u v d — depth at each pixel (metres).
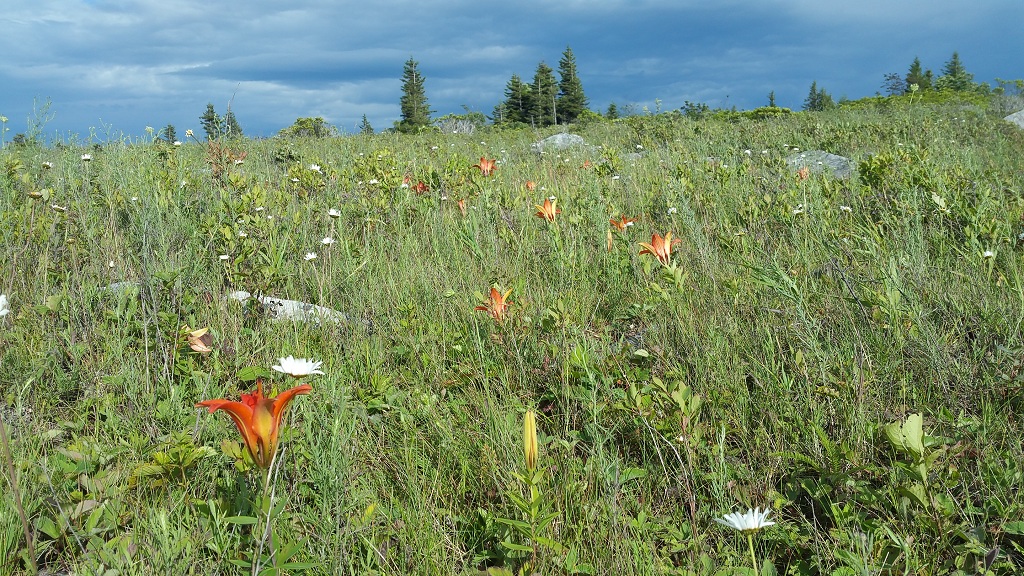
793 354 3.30
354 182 7.99
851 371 3.10
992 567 2.00
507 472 2.46
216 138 7.34
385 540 2.25
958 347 3.30
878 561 2.04
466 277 4.89
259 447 1.70
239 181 6.68
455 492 2.57
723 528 2.25
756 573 1.78
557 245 5.01
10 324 3.75
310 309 4.27
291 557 2.04
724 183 7.50
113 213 5.41
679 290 3.88
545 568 2.07
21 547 2.16
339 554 2.06
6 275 4.40
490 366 3.49
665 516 2.40
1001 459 2.42
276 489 2.31
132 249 4.83
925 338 3.19
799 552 2.20
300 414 2.81
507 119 61.94
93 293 3.93
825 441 2.45
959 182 6.23
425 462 2.65
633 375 3.27
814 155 10.09
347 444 2.58
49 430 2.80
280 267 4.64
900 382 3.06
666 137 15.36
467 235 5.13
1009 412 2.76
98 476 2.43
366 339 3.86
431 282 4.75
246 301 4.24
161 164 7.69
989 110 19.55
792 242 5.29
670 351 3.55
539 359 3.58
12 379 3.15
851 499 2.32
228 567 2.05
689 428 2.61
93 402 3.02
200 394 3.07
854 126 14.70
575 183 8.62
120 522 2.27
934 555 2.03
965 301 3.76
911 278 4.04
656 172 9.29
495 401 3.13
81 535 2.13
